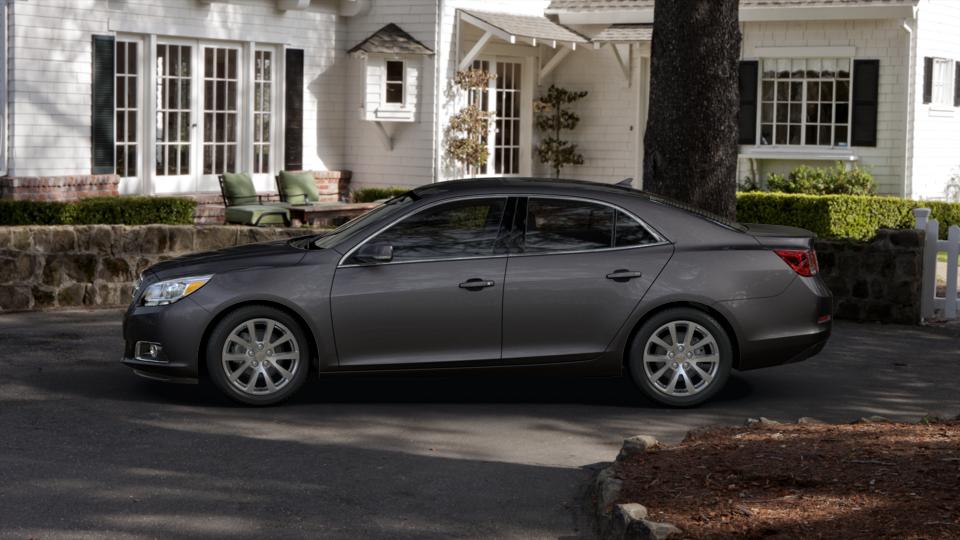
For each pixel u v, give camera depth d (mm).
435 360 8688
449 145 22672
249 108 21500
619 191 9023
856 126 22469
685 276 8766
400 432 8047
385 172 23000
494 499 6520
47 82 18250
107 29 19062
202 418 8312
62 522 5949
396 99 22672
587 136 25188
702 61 12125
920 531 5113
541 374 8805
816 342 8992
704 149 12180
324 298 8586
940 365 10773
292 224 19938
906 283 13055
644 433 8109
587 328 8734
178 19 20156
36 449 7367
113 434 7801
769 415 8688
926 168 22891
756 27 23219
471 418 8500
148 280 8789
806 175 22312
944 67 23656
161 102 20203
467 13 22594
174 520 6023
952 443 6629
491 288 8664
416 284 8633
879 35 22141
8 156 17953
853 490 5777
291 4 21609
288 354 8695
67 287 13078
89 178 18828
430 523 6070
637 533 5387
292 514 6172
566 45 23266
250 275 8594
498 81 24172
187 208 18703
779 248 8961
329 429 8086
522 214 8820
